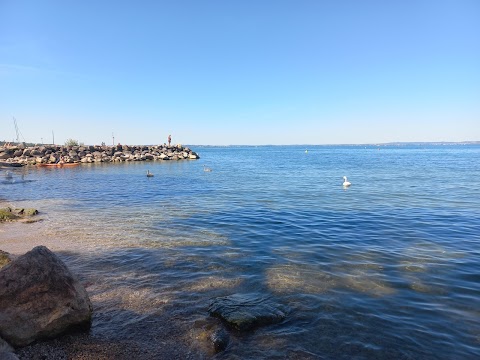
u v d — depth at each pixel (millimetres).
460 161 70812
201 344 5859
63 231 13945
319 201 21297
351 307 7156
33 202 22031
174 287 8266
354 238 12586
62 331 6020
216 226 14773
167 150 90812
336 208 18766
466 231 13453
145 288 8203
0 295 5770
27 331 5703
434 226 14344
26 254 6344
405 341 5934
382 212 17453
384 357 5516
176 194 25297
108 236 13133
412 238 12508
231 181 34344
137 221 15914
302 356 5551
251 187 29234
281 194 24688
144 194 25422
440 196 22781
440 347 5754
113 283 8508
